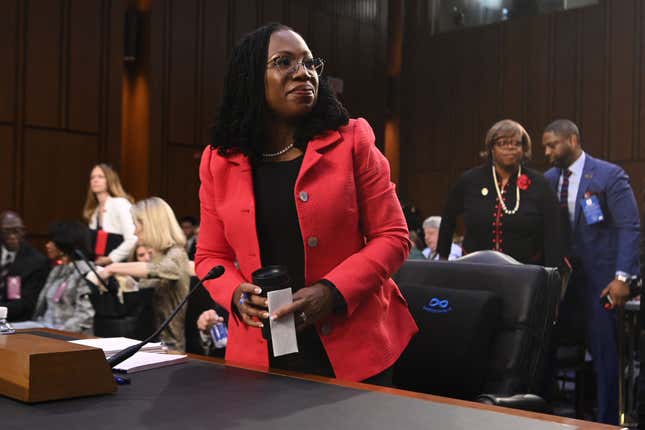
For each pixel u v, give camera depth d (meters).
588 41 11.02
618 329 3.99
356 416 1.15
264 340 1.69
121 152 9.46
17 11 8.37
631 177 10.49
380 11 13.09
